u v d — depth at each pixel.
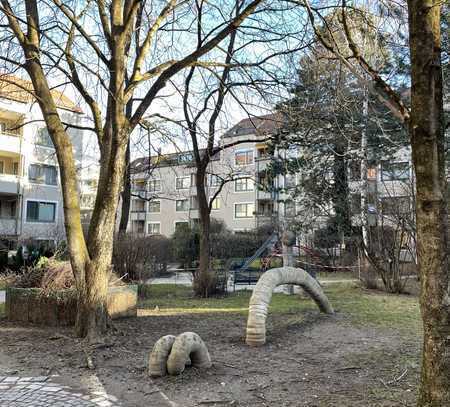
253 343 6.72
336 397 4.57
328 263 22.91
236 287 17.11
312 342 6.96
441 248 3.52
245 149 37.56
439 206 3.53
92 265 7.20
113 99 7.34
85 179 31.55
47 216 35.62
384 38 7.02
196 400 4.54
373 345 6.77
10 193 33.69
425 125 3.51
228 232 33.97
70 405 4.45
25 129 33.59
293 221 22.44
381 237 14.58
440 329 3.51
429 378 3.55
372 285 15.15
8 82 8.28
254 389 4.85
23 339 7.18
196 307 11.41
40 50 7.82
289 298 13.16
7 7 7.89
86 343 6.71
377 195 15.46
